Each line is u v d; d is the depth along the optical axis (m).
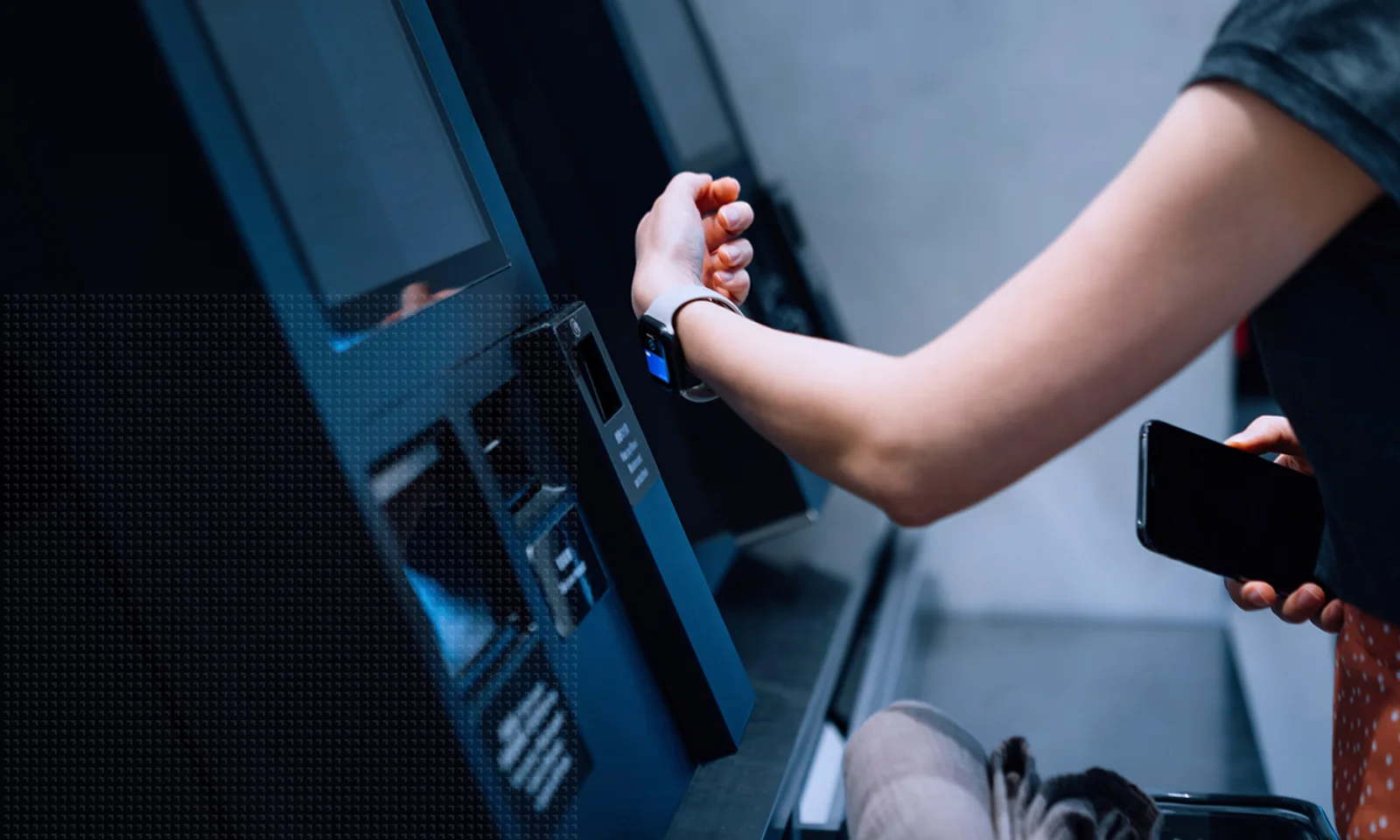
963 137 2.13
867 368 0.62
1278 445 0.96
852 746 0.87
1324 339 0.57
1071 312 0.53
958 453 0.57
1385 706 0.65
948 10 2.06
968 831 0.74
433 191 0.99
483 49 1.57
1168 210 0.50
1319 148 0.48
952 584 2.40
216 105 0.77
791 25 2.14
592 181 1.60
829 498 2.14
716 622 1.23
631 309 1.63
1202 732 1.99
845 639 1.64
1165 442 0.83
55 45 0.75
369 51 0.96
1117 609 2.32
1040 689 2.14
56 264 0.81
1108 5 1.98
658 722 1.16
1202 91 0.51
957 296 2.23
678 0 1.84
